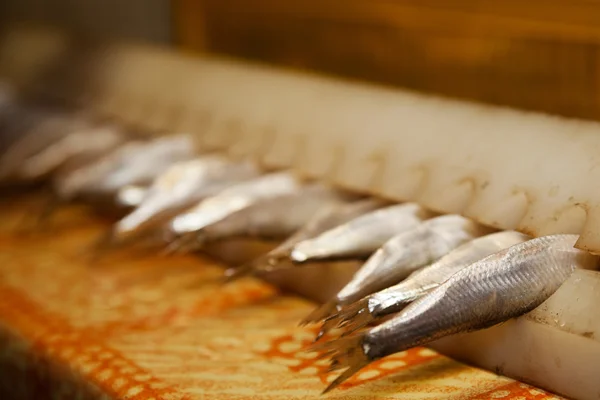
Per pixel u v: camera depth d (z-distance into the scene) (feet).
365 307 2.71
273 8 4.93
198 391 2.85
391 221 3.05
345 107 3.63
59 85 4.86
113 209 3.76
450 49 4.18
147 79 4.42
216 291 3.48
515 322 2.83
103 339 3.19
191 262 3.72
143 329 3.24
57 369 3.10
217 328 3.22
